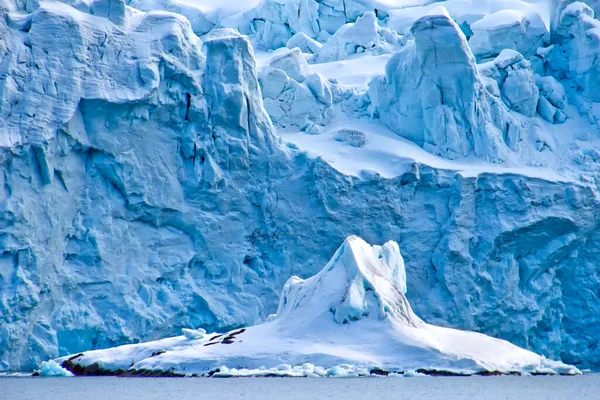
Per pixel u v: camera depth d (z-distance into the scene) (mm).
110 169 180375
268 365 118312
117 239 180500
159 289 182250
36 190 171500
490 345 126625
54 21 179625
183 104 188750
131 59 184875
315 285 129875
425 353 119312
